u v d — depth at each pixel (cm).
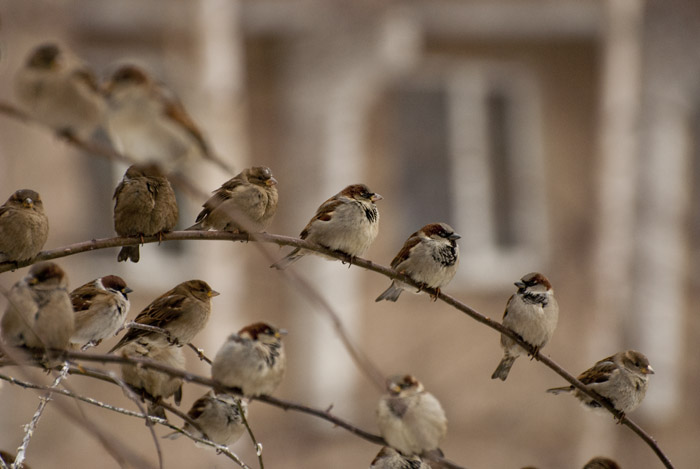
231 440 709
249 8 1585
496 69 1778
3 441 1310
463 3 1669
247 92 1647
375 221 732
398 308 1688
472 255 1781
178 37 1438
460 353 1698
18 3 1382
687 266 1680
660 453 712
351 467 1520
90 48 1569
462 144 1780
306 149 1609
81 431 1336
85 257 1589
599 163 1622
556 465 1590
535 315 719
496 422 1638
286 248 745
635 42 1541
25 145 1416
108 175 1608
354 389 1591
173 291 693
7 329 575
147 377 677
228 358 598
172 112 587
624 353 730
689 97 1549
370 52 1561
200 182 1385
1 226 621
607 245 1559
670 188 1544
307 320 1572
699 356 1652
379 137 1733
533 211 1788
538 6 1694
